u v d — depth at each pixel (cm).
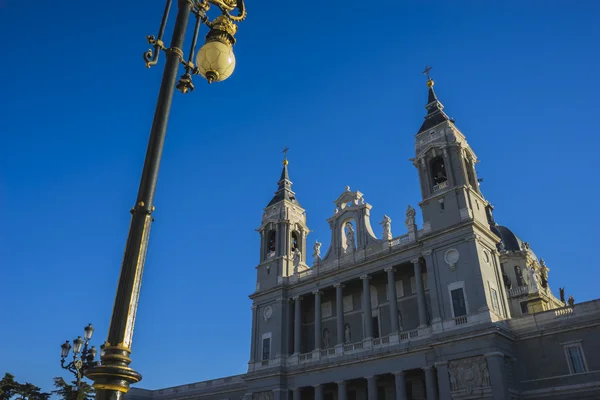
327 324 6769
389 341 5625
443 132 6044
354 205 6769
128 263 824
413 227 5925
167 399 8156
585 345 4634
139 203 862
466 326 4953
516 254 8331
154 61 959
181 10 1030
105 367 755
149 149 898
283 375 6366
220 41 1080
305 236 7769
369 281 6294
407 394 5700
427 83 6775
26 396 7350
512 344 5016
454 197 5616
